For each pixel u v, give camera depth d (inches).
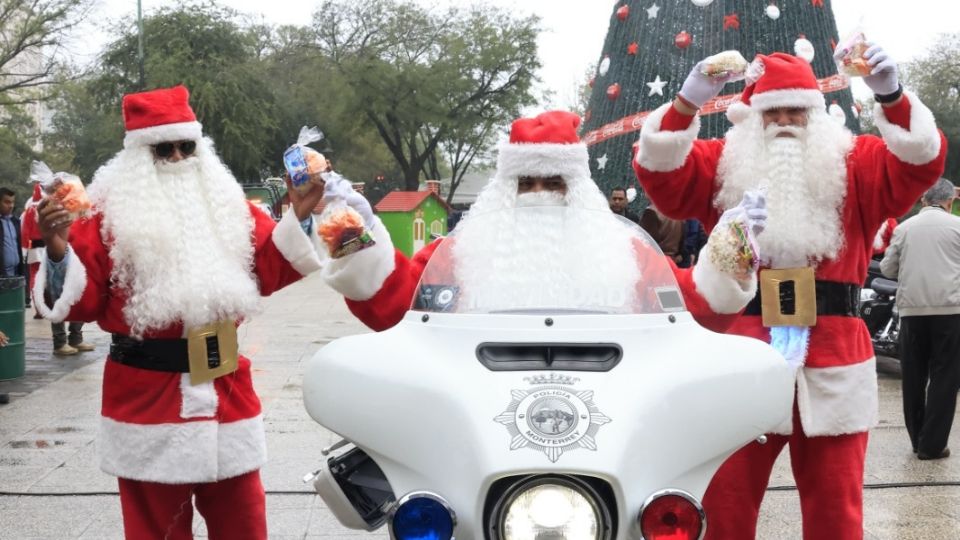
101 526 208.8
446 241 139.3
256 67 1684.3
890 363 460.1
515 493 95.8
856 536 153.0
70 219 137.9
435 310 130.6
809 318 154.6
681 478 108.3
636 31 449.4
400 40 1886.1
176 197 151.3
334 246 132.6
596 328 117.3
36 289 142.3
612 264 132.6
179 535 148.9
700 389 112.1
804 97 159.0
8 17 1541.6
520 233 135.2
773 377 118.0
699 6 432.5
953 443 291.7
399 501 97.8
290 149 148.9
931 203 278.1
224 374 148.3
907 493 237.9
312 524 209.9
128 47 1611.7
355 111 1862.7
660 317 122.0
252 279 154.8
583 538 95.0
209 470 144.3
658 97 439.2
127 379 146.1
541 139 138.6
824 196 158.4
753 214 134.4
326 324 579.2
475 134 1952.5
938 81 1934.1
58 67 1605.6
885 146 160.6
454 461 103.4
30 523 210.7
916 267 273.1
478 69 1881.2
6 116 2230.6
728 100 412.5
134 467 144.6
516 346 116.0
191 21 1603.1
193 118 154.5
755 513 157.3
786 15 422.0
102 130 1852.9
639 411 105.3
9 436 292.5
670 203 169.2
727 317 139.1
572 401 104.8
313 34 1920.5
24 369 405.1
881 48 151.1
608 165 455.2
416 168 1936.5
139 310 144.7
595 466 97.0
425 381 111.7
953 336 267.7
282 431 293.1
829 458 154.6
